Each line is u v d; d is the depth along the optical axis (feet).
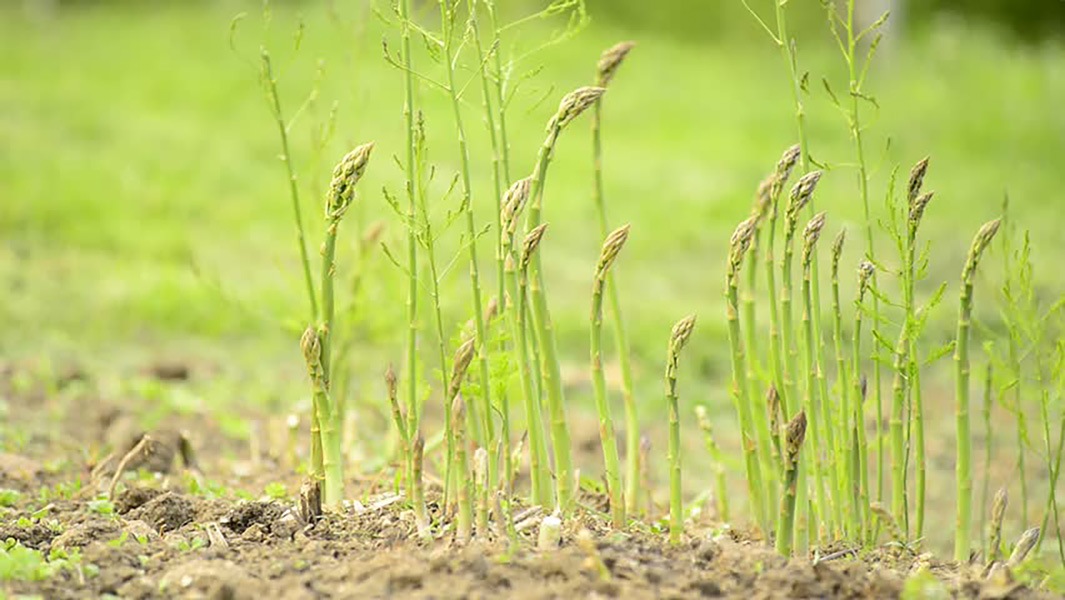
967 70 116.57
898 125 101.65
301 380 48.21
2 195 75.36
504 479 24.13
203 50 127.13
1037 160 96.02
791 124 104.78
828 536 24.39
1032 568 22.79
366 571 20.99
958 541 23.82
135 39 133.59
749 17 138.92
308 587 20.70
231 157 90.89
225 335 54.85
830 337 48.32
